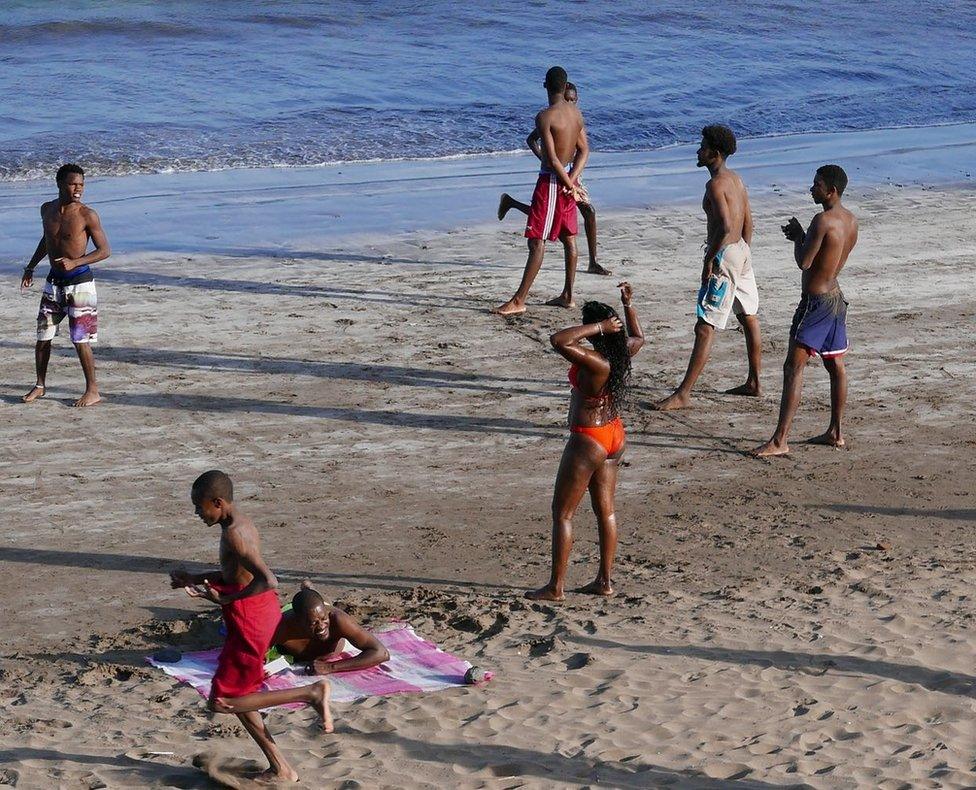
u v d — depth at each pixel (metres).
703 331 41.00
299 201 68.69
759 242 61.66
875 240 62.22
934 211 68.19
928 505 34.06
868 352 47.25
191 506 33.47
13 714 22.50
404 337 47.69
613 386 27.11
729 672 24.19
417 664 24.59
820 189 36.28
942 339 48.75
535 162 82.25
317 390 42.41
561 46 122.81
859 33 136.00
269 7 135.12
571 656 25.03
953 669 24.20
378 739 21.62
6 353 44.84
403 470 36.31
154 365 44.16
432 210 67.12
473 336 48.00
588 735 21.70
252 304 50.97
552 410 41.41
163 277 54.19
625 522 32.81
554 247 60.47
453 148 85.81
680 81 110.62
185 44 118.81
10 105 93.19
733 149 40.28
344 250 59.19
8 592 28.25
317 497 34.19
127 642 25.86
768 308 51.91
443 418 40.41
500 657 25.08
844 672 24.12
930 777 20.20
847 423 40.59
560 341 26.34
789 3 149.88
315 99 98.50
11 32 120.50
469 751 21.17
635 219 65.50
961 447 38.62
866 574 29.23
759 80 112.62
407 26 130.00
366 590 28.48
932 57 125.69
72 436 38.03
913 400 42.75
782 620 26.64
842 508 33.81
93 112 91.69
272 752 20.14
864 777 20.20
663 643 25.58
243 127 89.06
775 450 37.75
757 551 30.81
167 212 65.56
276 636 24.12
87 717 22.48
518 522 32.81
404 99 99.94
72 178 38.94
